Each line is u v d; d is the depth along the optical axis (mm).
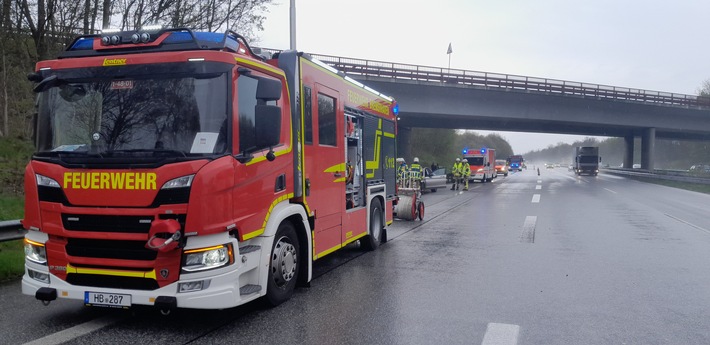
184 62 5023
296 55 6465
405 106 34125
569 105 39750
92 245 4902
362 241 9859
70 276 4988
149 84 5047
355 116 8969
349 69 31156
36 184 5098
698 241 11234
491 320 5551
